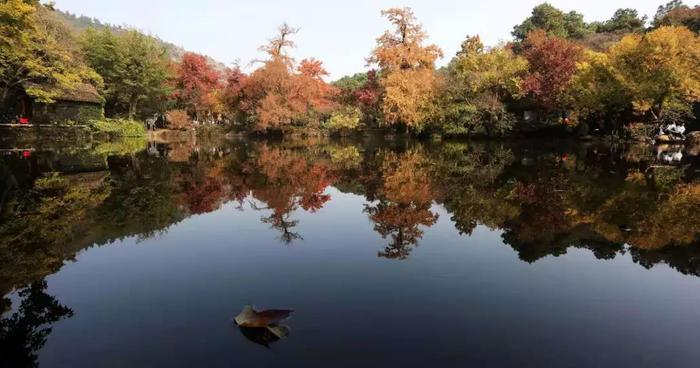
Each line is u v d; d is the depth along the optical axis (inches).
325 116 1705.2
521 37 2261.3
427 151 899.4
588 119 1235.9
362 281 174.7
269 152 911.7
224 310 146.9
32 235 246.4
